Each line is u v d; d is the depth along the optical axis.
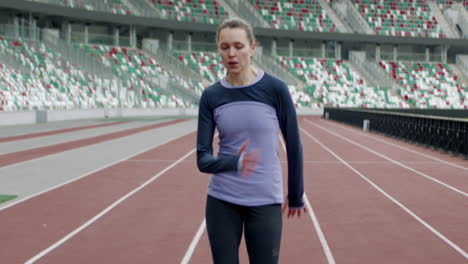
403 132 20.56
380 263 4.98
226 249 2.53
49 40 38.47
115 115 38.09
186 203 7.82
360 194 8.72
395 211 7.36
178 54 50.25
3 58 32.09
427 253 5.32
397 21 59.72
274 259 2.52
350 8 59.53
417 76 56.81
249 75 2.54
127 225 6.43
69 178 10.23
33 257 5.12
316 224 6.54
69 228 6.27
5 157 13.80
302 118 42.19
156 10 50.03
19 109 29.41
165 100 43.03
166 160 13.28
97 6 44.44
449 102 53.66
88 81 37.47
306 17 56.59
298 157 2.54
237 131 2.49
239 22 2.47
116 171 11.25
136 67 44.34
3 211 7.19
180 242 5.68
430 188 9.39
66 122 30.91
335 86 52.75
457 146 15.00
